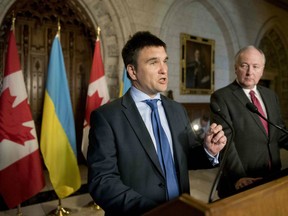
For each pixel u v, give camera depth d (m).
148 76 1.21
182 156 1.26
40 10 4.65
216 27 7.31
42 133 3.01
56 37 3.20
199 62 6.80
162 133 1.26
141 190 1.15
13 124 2.71
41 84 4.77
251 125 1.78
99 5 4.97
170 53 6.15
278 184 0.80
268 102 1.91
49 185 4.07
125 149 1.17
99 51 3.71
